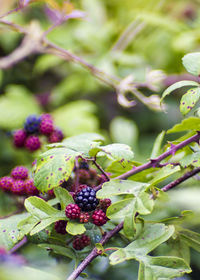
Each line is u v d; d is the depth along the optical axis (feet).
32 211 2.11
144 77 3.99
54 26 2.99
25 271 1.82
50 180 2.10
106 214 2.07
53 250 2.22
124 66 4.13
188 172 2.24
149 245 2.11
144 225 2.16
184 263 2.06
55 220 2.10
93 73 3.07
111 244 2.25
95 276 2.47
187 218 2.21
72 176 2.28
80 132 3.59
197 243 2.22
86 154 2.17
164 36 4.26
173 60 4.15
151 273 2.05
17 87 4.18
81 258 2.19
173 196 2.37
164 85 4.14
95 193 2.14
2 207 2.61
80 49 4.26
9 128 3.67
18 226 2.11
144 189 2.10
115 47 4.10
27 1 2.68
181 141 2.28
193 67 2.15
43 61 4.30
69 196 2.15
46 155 2.15
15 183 2.28
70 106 3.91
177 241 2.23
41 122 2.48
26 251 2.43
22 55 3.64
